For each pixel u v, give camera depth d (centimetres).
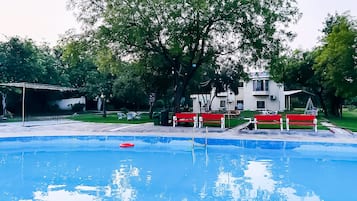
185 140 1333
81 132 1577
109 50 1994
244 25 1914
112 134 1470
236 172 881
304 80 3222
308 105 2972
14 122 2325
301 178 805
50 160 1102
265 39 1947
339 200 623
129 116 2573
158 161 1057
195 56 2155
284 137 1309
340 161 1038
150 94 2800
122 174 870
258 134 1430
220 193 673
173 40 1823
